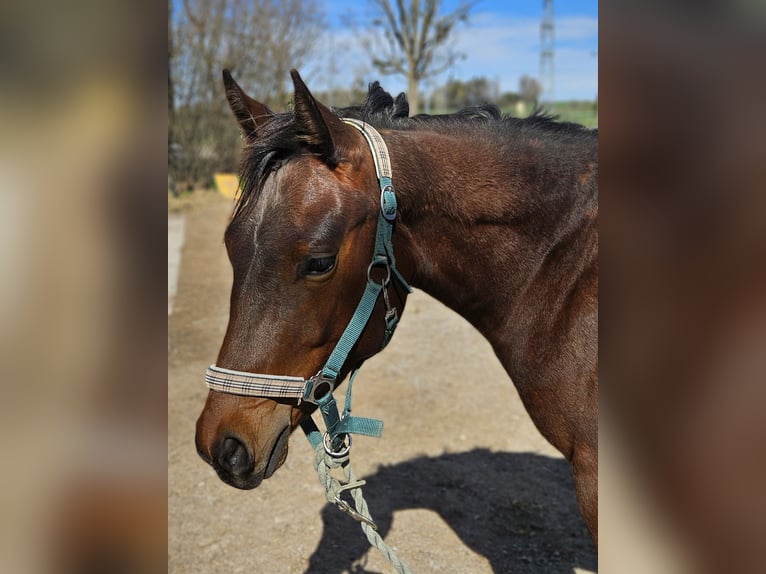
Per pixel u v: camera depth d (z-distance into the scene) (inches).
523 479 129.2
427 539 109.7
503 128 67.0
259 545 108.5
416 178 61.7
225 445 54.6
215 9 479.2
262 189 55.0
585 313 61.1
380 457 138.2
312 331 55.0
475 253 64.5
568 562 103.8
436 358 197.3
